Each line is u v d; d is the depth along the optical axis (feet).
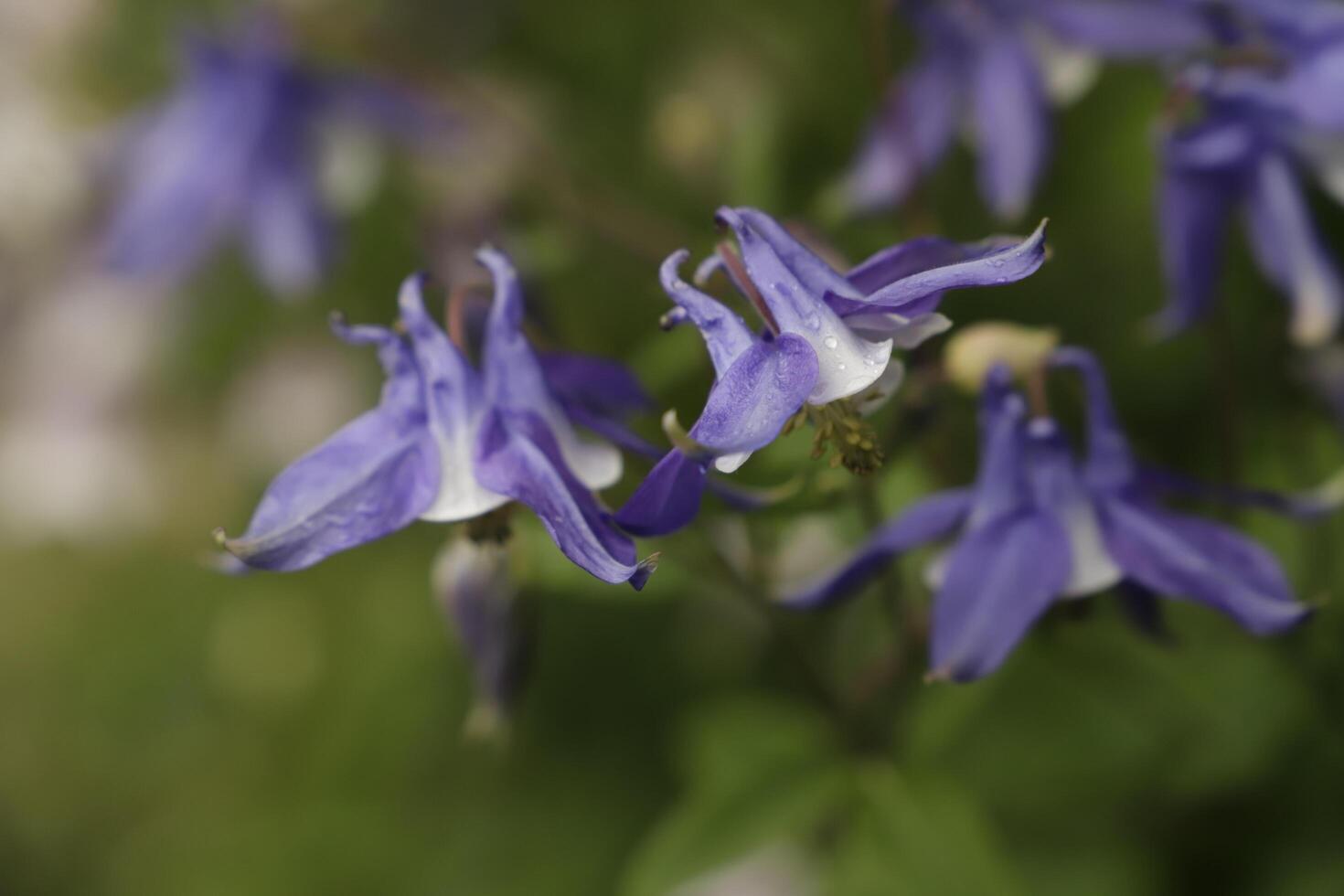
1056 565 1.32
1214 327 1.52
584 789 1.90
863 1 1.78
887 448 1.38
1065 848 1.67
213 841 2.16
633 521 1.19
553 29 1.98
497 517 1.32
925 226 1.57
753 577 1.47
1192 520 1.33
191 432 2.30
